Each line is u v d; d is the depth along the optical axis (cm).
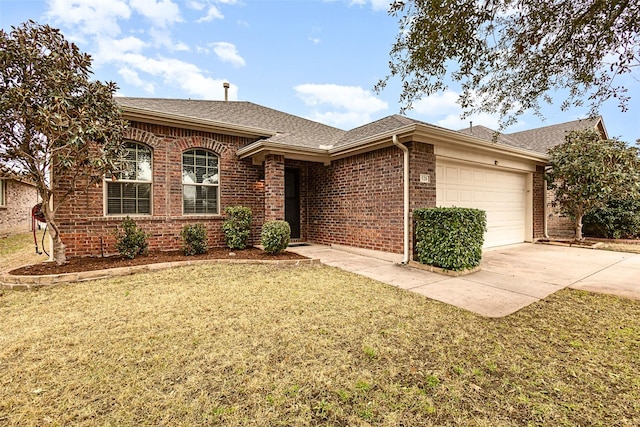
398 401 228
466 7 393
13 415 210
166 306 419
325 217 992
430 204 746
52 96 522
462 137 753
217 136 879
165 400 226
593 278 597
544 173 1144
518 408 221
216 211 888
